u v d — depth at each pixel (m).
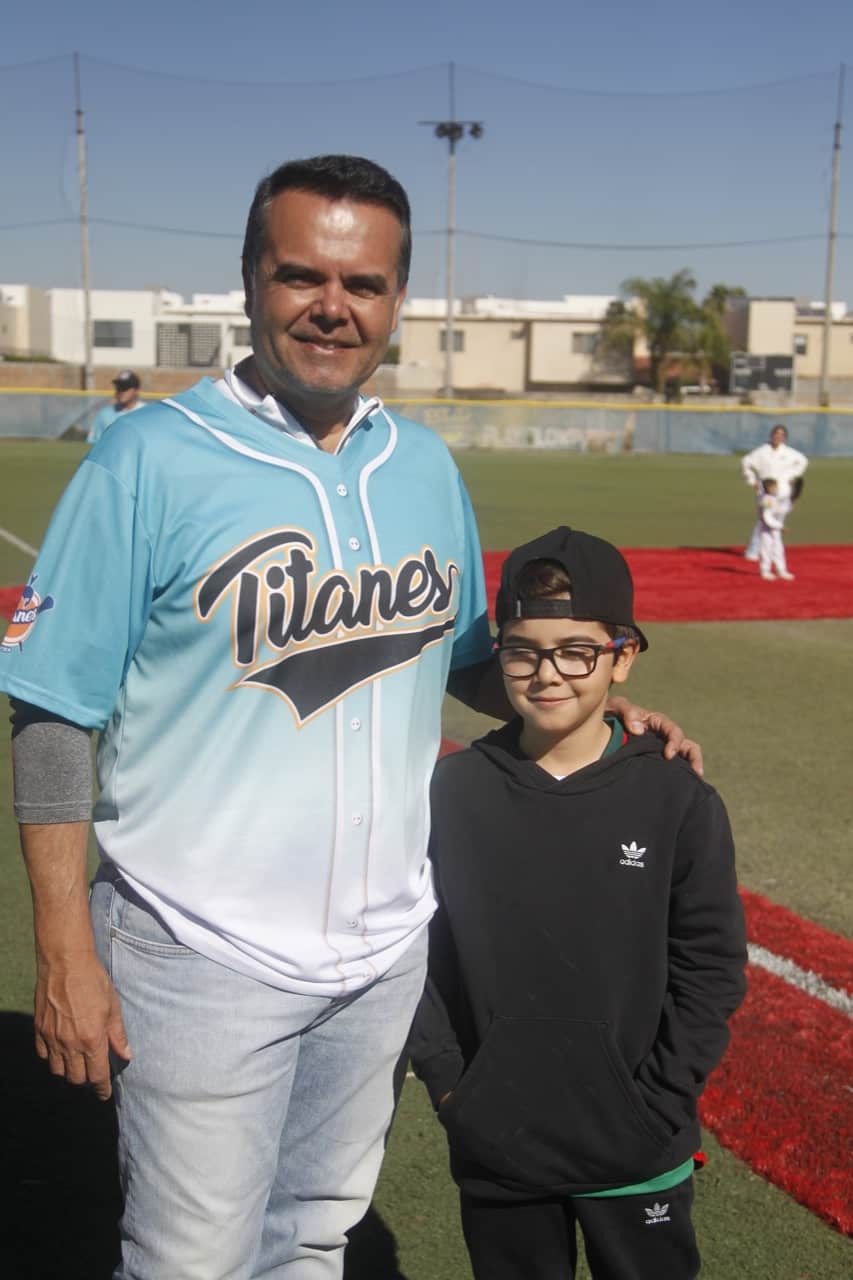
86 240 46.16
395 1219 2.98
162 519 1.99
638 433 43.25
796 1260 2.82
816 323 67.25
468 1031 2.32
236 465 2.04
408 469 2.25
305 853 2.08
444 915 2.38
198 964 2.05
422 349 63.25
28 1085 3.52
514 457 38.88
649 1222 2.24
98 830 2.16
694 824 2.21
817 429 42.78
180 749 2.04
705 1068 2.20
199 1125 2.07
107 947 2.12
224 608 2.00
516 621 2.28
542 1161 2.22
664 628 10.88
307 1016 2.11
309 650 2.05
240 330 67.94
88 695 2.01
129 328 67.44
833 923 4.61
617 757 2.26
